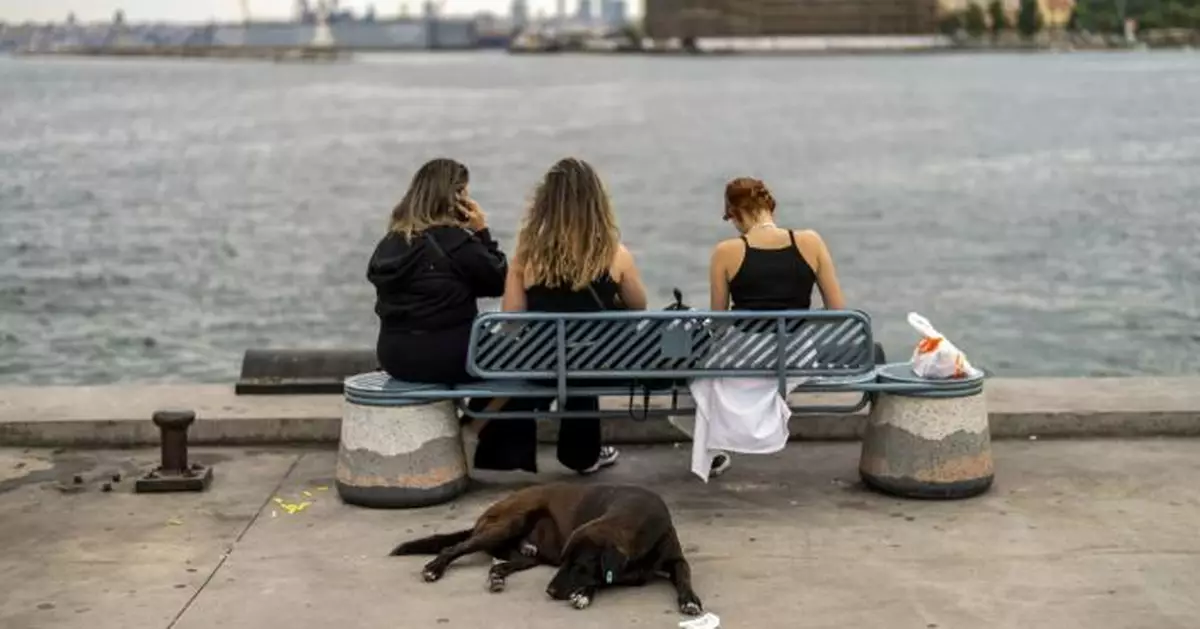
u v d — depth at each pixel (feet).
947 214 116.88
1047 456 25.03
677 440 26.30
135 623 17.51
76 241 97.60
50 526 21.29
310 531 21.09
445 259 21.97
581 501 19.22
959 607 17.90
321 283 78.64
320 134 240.32
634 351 21.84
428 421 22.15
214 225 108.47
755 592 18.49
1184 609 17.81
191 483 23.02
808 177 157.17
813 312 21.61
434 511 22.07
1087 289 75.77
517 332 21.95
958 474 22.38
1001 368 56.44
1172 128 247.29
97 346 61.82
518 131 250.78
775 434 21.75
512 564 19.06
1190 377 29.35
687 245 96.48
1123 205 122.52
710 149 206.80
